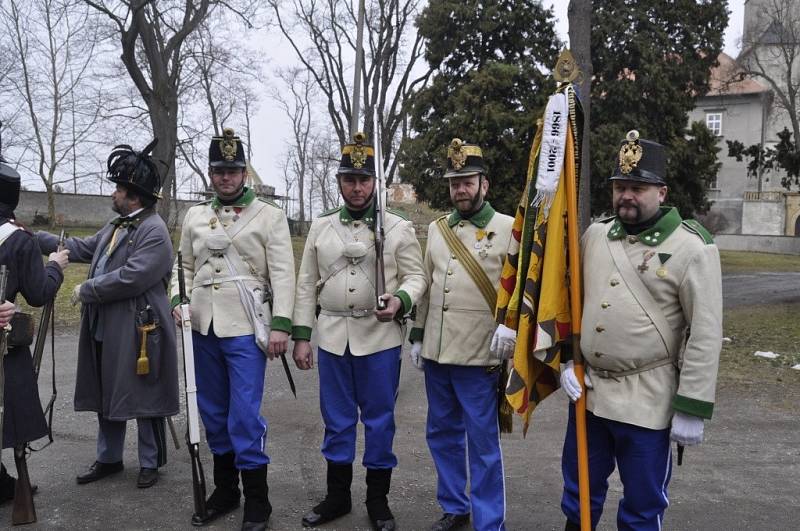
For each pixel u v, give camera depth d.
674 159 20.23
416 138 21.05
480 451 3.59
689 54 20.80
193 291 4.00
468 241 3.72
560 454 5.15
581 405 3.03
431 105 21.03
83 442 5.25
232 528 3.83
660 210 3.04
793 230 43.09
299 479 4.58
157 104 18.75
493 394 3.65
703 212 22.27
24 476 3.84
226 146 3.90
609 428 3.03
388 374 3.83
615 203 3.01
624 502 3.02
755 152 15.86
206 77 23.73
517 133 18.91
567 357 3.18
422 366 3.88
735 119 44.25
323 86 24.09
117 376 4.27
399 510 4.10
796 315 12.95
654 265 2.91
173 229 23.72
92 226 31.33
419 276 3.84
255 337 3.89
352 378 3.90
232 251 3.94
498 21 20.16
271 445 5.27
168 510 4.05
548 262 3.06
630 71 20.50
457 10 20.19
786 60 32.66
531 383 3.18
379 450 3.83
